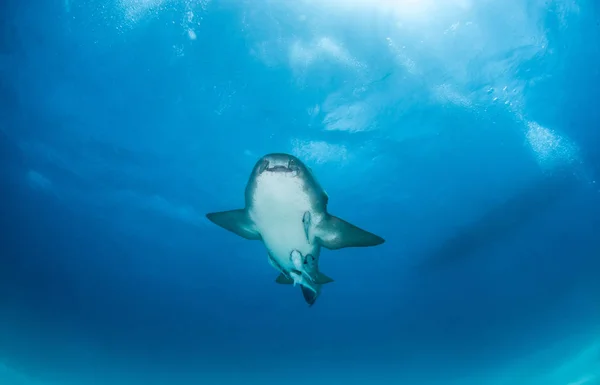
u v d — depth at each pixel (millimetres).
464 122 13102
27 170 15484
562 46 11312
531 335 20031
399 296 21594
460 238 17266
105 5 10438
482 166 14531
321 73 11672
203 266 20734
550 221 16172
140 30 10945
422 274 19844
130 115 13203
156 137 13867
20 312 19750
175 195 16250
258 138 13523
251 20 10594
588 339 18578
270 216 4180
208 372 23734
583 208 15508
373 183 15305
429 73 11734
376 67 11555
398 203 16172
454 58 11445
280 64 11477
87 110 13188
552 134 13391
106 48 11438
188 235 18531
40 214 17344
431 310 21688
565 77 11953
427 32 10898
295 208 4121
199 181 15484
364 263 19844
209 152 14234
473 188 15328
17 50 11727
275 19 10570
